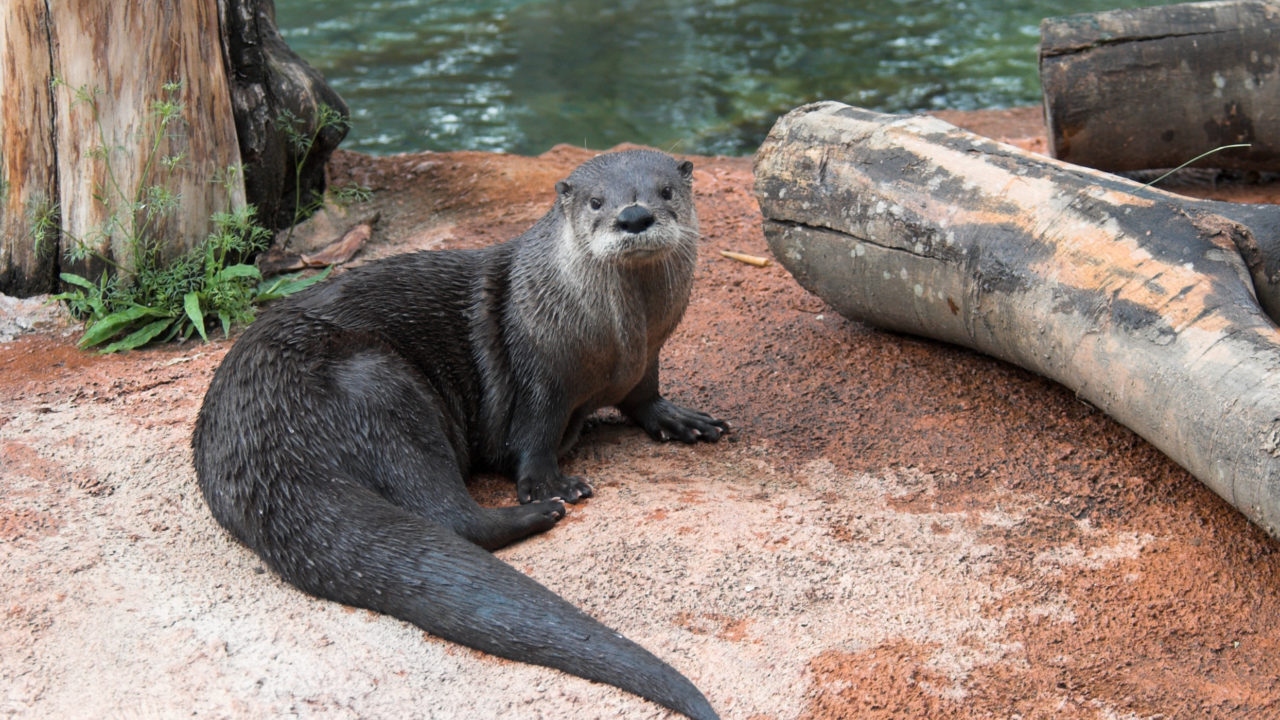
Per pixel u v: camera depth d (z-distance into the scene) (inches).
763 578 148.9
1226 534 156.2
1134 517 161.5
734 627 141.2
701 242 266.1
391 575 141.3
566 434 184.5
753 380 205.5
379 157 320.2
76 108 221.8
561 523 163.3
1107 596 146.5
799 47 475.2
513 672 133.8
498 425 179.0
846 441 184.1
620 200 163.0
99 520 161.5
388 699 130.2
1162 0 504.4
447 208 291.1
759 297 238.1
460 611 137.0
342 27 502.3
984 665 135.5
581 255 167.0
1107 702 130.5
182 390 200.7
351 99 418.6
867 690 131.1
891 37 485.4
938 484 170.9
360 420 157.1
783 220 212.8
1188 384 152.7
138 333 221.8
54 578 148.4
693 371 209.8
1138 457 172.9
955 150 193.9
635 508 166.4
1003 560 153.2
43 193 225.5
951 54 460.8
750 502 167.5
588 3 538.9
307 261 256.8
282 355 159.8
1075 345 170.2
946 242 188.1
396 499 157.5
